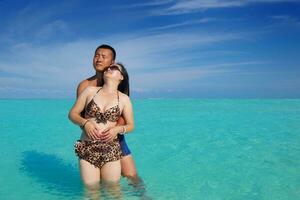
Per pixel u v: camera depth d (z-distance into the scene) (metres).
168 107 12.65
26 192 2.54
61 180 2.89
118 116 2.45
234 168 3.28
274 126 6.39
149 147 4.36
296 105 13.62
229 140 4.86
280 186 2.69
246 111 10.22
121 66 2.53
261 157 3.74
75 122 2.43
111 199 2.32
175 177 2.96
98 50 2.64
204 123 6.94
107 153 2.38
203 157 3.77
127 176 2.64
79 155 2.40
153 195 2.46
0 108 11.66
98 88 2.48
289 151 4.05
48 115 8.69
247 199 2.38
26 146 4.46
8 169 3.28
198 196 2.45
